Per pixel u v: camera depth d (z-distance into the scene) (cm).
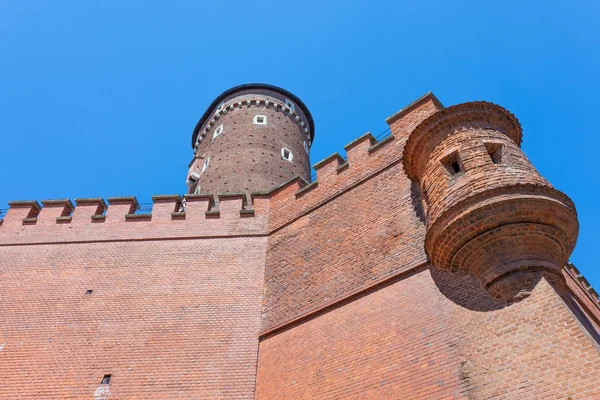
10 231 2098
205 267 1839
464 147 1247
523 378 927
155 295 1745
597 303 1989
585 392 838
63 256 1955
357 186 1736
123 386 1460
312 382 1292
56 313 1711
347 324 1348
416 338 1161
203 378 1466
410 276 1304
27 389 1471
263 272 1794
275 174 3219
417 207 1441
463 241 1091
